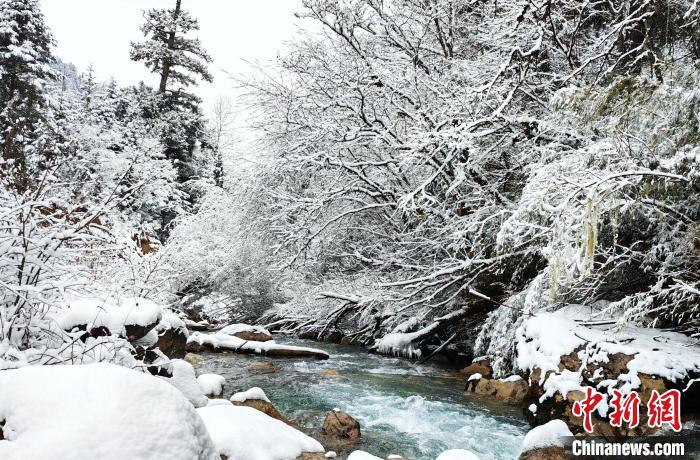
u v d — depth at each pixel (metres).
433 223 10.37
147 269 6.50
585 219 4.79
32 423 2.11
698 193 5.40
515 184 9.33
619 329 5.45
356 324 13.77
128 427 2.14
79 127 17.16
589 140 6.57
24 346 4.19
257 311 16.23
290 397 6.93
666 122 5.55
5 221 4.09
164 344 5.71
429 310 10.54
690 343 5.77
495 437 5.38
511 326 7.61
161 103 24.47
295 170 12.18
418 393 7.30
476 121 8.33
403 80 11.24
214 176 23.97
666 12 7.16
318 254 12.74
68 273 4.45
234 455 3.60
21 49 18.94
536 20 8.90
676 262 5.66
